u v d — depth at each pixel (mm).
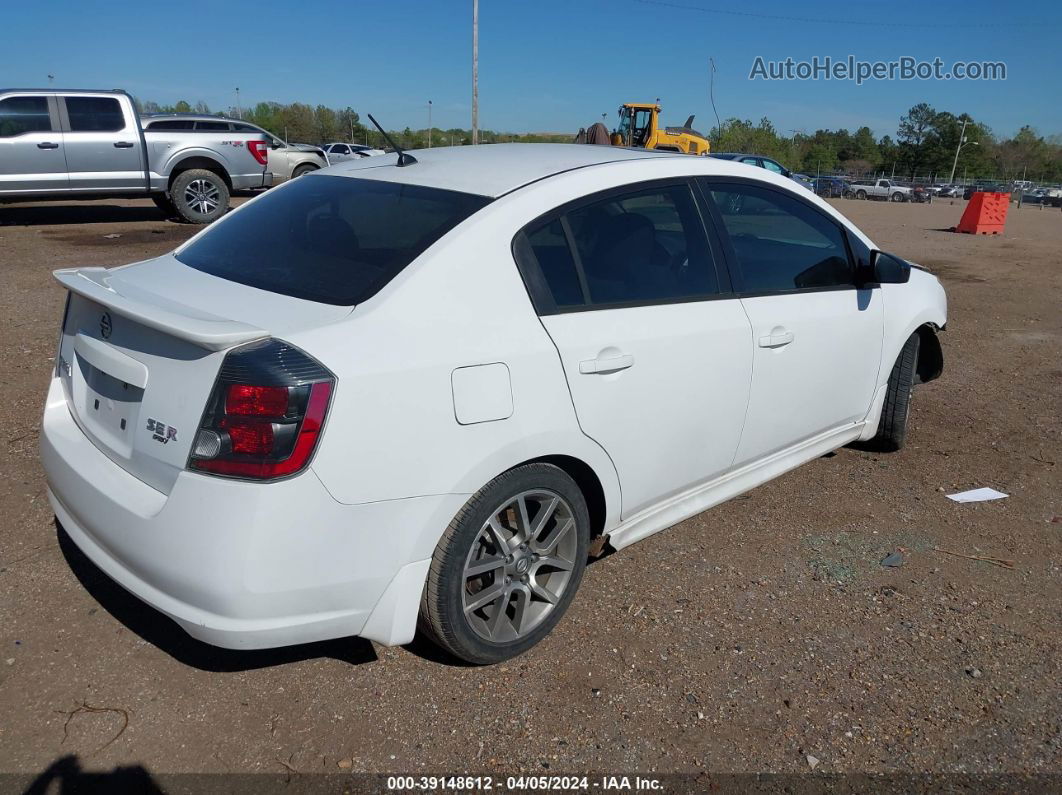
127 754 2410
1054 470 4762
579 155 3328
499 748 2494
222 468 2217
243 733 2510
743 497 4262
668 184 3297
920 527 4000
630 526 3232
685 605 3256
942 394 6160
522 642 2875
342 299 2510
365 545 2367
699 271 3334
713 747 2533
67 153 12695
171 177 13750
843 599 3350
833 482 4484
